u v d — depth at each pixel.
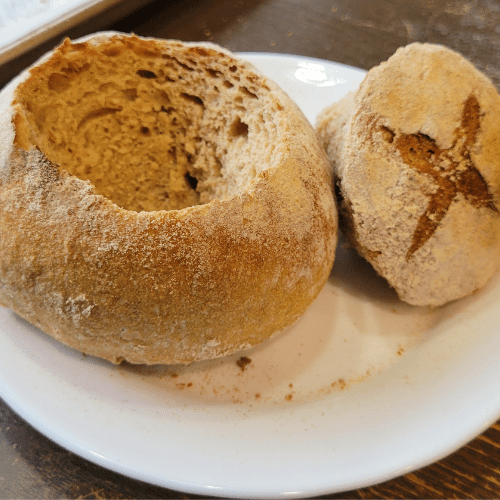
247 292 0.18
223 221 0.18
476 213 0.22
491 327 0.22
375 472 0.17
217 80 0.24
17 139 0.19
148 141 0.26
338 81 0.32
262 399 0.21
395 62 0.22
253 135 0.23
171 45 0.23
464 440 0.18
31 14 0.36
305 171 0.20
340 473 0.17
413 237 0.22
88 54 0.23
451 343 0.22
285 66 0.33
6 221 0.18
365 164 0.22
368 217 0.22
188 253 0.18
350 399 0.21
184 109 0.25
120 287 0.17
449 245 0.22
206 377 0.21
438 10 0.44
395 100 0.22
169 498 0.19
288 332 0.23
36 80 0.21
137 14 0.42
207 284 0.18
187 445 0.18
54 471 0.19
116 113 0.25
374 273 0.26
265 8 0.44
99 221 0.18
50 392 0.19
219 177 0.26
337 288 0.25
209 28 0.42
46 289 0.18
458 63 0.22
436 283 0.22
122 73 0.24
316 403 0.21
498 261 0.23
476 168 0.22
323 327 0.24
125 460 0.17
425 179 0.22
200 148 0.26
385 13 0.44
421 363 0.21
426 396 0.20
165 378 0.21
